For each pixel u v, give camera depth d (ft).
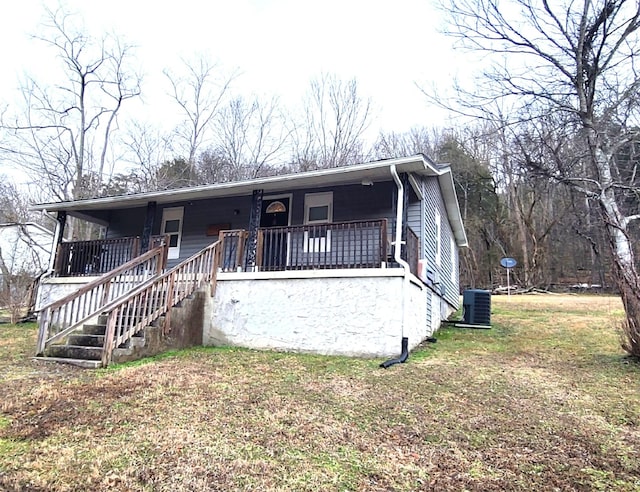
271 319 25.72
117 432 11.93
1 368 19.24
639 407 15.01
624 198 28.73
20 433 11.77
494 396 16.05
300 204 34.19
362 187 32.45
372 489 9.33
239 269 28.60
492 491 9.36
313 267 26.04
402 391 16.35
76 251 36.99
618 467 10.59
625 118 27.76
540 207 84.99
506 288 75.15
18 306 38.73
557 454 11.27
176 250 38.45
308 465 10.32
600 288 70.54
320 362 21.42
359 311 23.76
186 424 12.58
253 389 16.33
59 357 21.08
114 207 39.45
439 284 38.52
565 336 28.91
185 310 25.31
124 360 20.61
